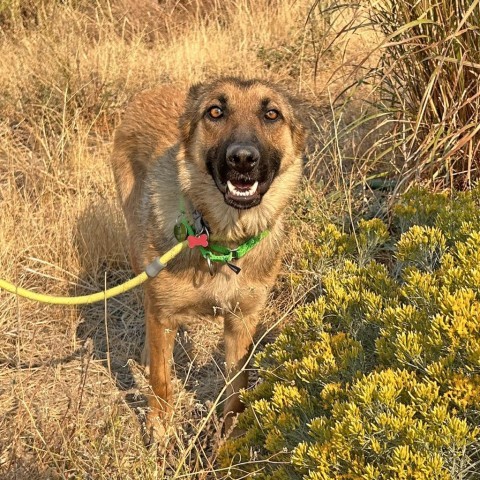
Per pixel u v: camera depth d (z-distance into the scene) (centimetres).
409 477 133
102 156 245
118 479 151
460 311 144
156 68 306
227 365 175
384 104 217
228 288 166
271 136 166
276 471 142
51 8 333
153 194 172
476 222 168
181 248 161
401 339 144
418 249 164
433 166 192
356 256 185
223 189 160
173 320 170
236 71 315
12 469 153
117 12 362
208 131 164
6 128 256
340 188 213
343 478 136
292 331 161
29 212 216
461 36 188
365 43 293
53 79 271
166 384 171
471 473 137
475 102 190
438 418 135
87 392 178
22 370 181
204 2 389
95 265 208
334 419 141
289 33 349
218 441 152
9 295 197
